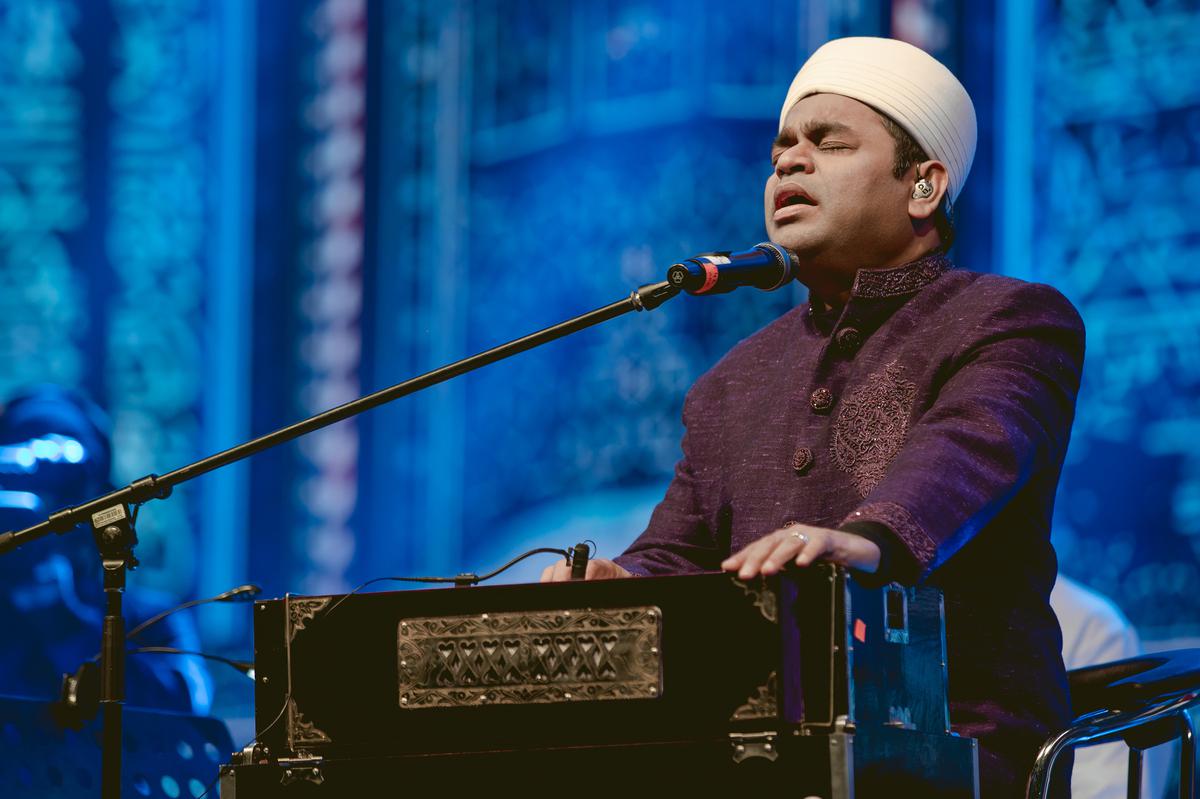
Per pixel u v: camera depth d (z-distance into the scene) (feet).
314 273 62.49
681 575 18.74
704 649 18.56
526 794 18.81
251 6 63.93
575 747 18.74
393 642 19.44
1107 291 51.39
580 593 18.97
